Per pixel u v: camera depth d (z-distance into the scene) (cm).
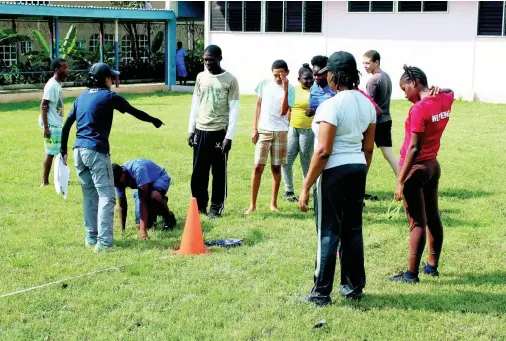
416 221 539
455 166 1030
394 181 933
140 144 1219
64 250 621
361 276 506
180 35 2978
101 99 613
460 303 503
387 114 807
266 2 2253
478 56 1956
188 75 2739
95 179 618
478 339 443
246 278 552
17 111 1748
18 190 855
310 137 788
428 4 1994
